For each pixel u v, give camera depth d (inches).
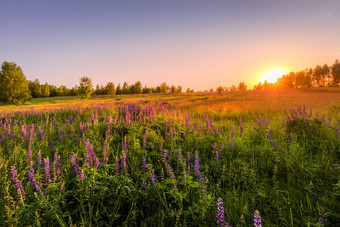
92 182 122.7
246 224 104.7
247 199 124.6
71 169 156.0
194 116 530.3
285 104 759.1
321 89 2746.1
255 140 251.3
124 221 111.6
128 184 131.7
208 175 159.9
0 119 460.4
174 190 123.6
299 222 105.2
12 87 1947.6
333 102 761.0
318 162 165.2
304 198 124.7
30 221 97.2
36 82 3907.5
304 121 259.8
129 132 260.4
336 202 117.0
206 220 109.9
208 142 231.3
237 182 147.6
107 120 345.7
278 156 177.3
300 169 154.6
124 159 148.3
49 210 102.2
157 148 211.8
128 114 323.6
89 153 153.6
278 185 140.8
